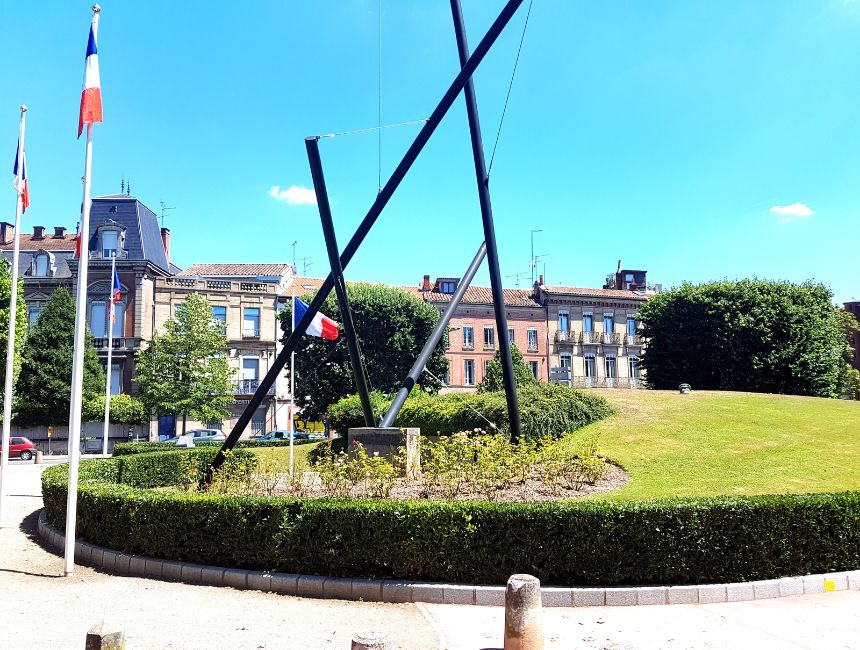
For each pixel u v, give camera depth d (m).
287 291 54.00
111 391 47.94
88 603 7.80
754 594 7.99
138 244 49.94
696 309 34.94
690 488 12.70
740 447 16.06
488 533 8.12
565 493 11.77
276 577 8.31
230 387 46.00
